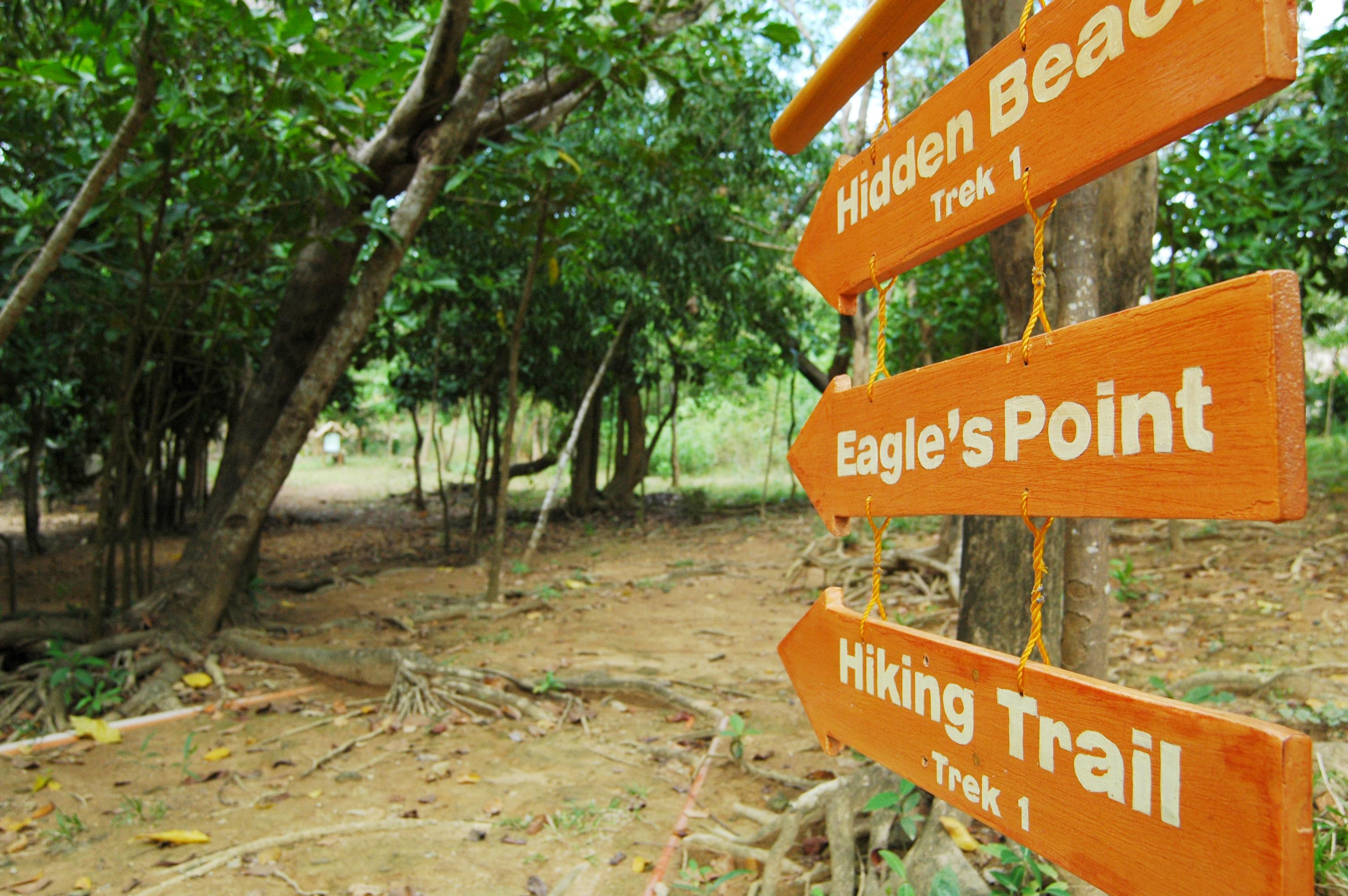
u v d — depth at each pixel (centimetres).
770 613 819
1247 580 723
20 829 370
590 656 665
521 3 530
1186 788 97
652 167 750
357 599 955
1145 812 102
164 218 580
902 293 1311
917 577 845
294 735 495
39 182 589
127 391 653
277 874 327
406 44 628
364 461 3812
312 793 407
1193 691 375
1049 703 115
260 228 645
